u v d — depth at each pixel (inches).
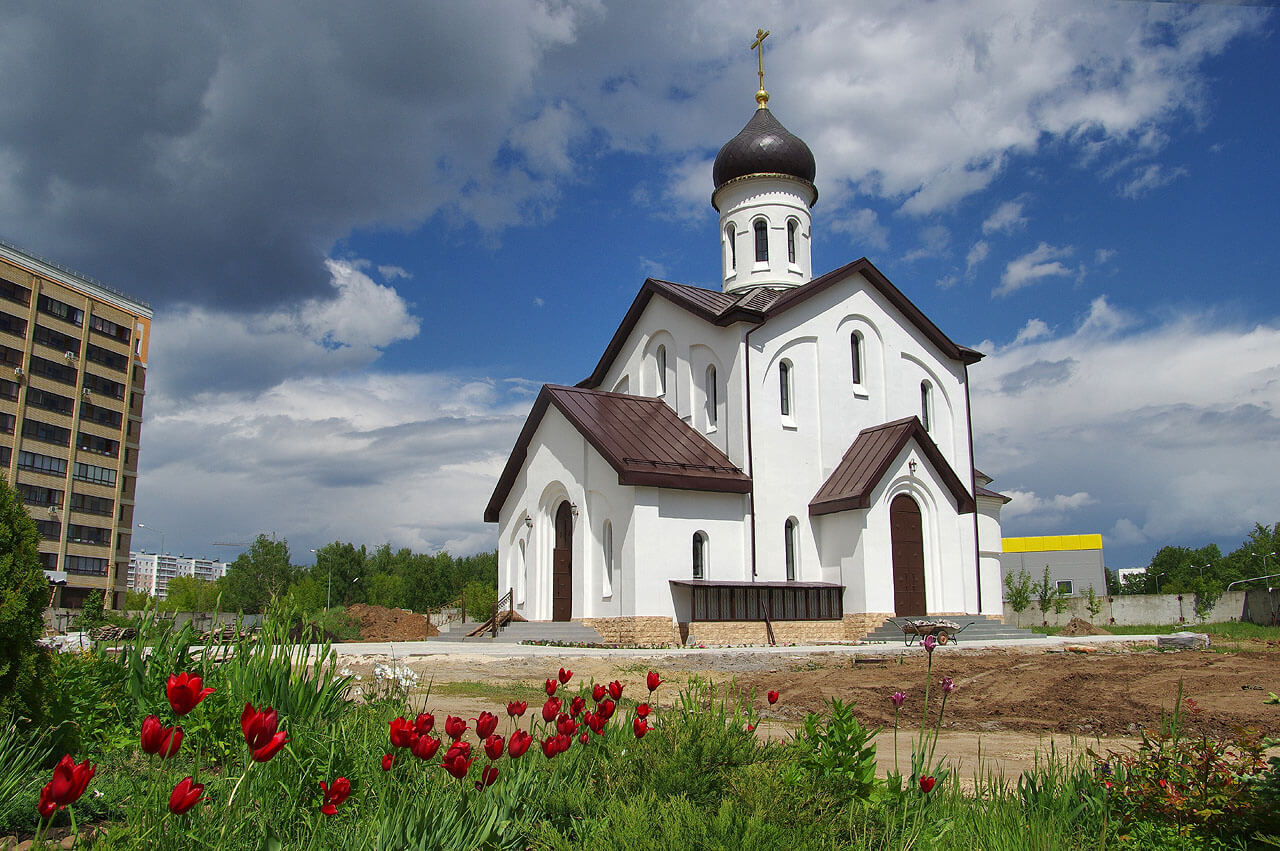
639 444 1202.0
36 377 2603.3
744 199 1526.8
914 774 253.9
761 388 1273.4
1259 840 244.5
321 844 206.1
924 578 1282.0
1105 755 437.7
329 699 341.1
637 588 1114.7
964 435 1492.4
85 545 2726.4
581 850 209.6
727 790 238.8
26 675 275.4
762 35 1588.3
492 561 3464.6
